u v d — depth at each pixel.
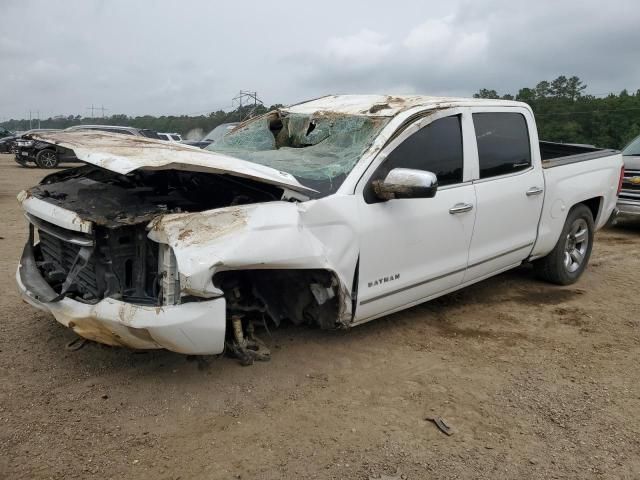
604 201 6.29
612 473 2.90
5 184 14.69
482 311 5.21
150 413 3.28
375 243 3.87
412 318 4.93
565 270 5.96
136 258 3.36
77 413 3.25
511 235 5.09
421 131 4.27
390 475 2.82
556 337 4.65
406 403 3.51
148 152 3.47
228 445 3.02
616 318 5.13
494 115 4.95
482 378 3.88
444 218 4.34
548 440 3.17
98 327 3.30
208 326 3.17
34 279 3.85
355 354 4.13
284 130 5.07
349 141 4.32
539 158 5.41
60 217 3.42
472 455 3.01
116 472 2.78
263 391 3.56
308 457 2.94
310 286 3.71
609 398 3.65
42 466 2.79
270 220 3.35
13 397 3.38
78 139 3.94
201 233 3.14
